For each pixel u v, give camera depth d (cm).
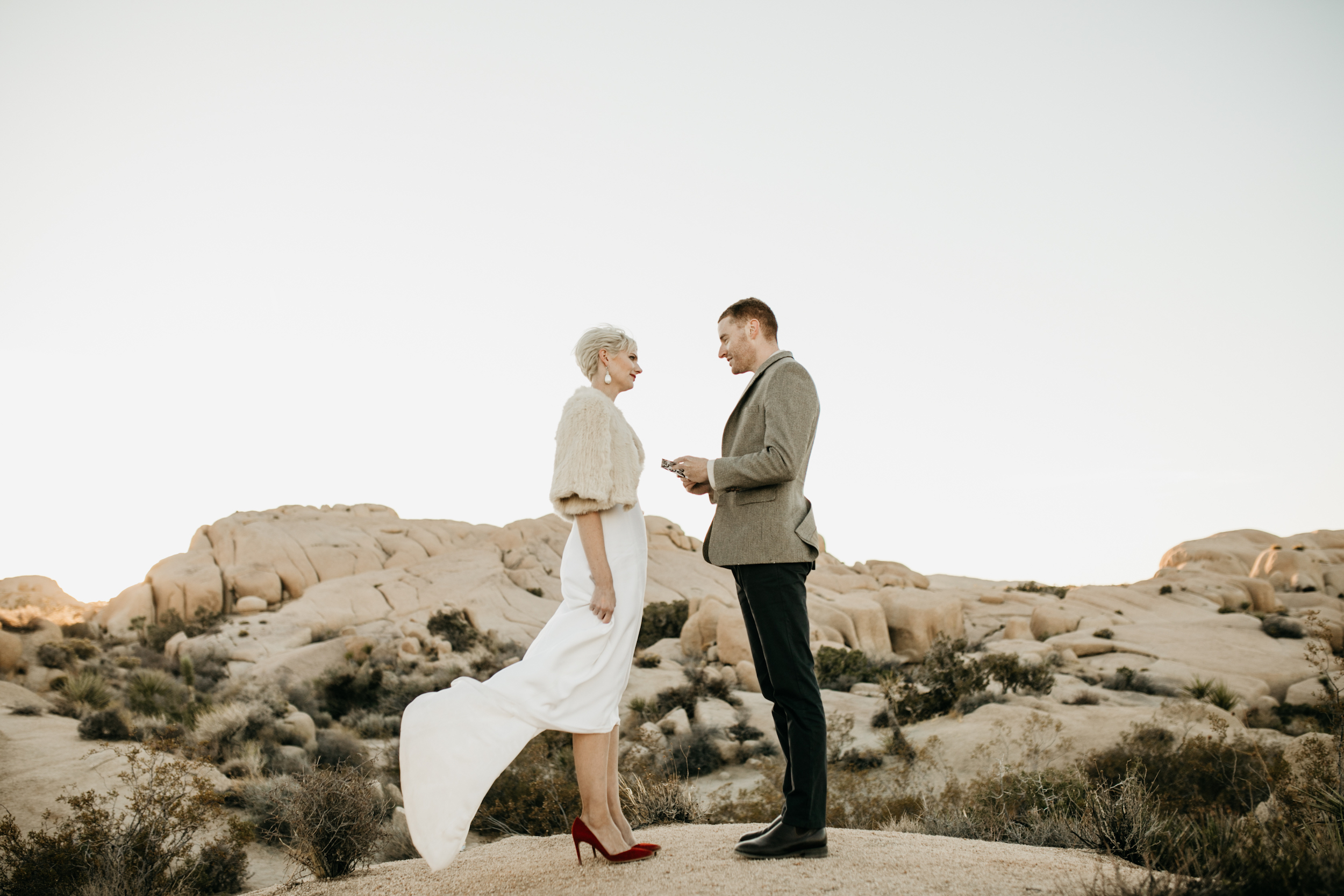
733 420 344
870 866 281
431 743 273
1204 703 2006
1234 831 320
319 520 4853
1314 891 251
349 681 2597
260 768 1407
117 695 2173
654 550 5038
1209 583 4509
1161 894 247
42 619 3228
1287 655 2834
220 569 4031
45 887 566
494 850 371
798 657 308
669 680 2616
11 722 1577
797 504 321
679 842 339
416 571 4428
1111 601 4191
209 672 2753
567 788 1010
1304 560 4997
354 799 409
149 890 589
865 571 5553
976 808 643
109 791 1016
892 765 1475
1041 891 254
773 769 1244
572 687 291
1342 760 401
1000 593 4609
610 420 312
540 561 4800
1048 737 1473
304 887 363
